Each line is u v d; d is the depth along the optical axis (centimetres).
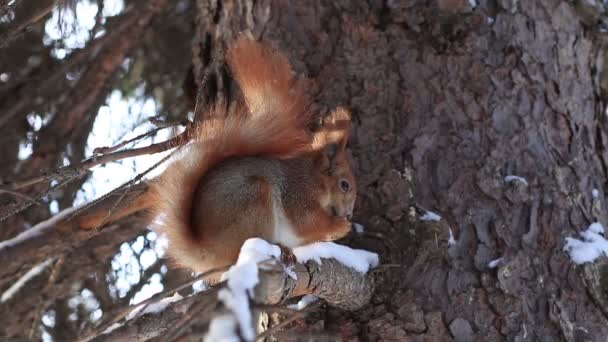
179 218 269
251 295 247
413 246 271
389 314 269
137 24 304
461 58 277
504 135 276
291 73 274
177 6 319
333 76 278
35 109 313
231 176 270
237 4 284
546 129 277
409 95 277
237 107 279
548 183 275
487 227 273
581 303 271
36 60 313
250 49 274
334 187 274
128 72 316
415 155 275
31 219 305
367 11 279
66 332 305
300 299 271
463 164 275
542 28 280
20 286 293
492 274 271
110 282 306
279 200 272
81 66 312
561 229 274
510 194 273
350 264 267
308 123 277
